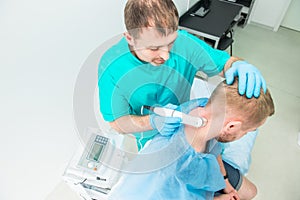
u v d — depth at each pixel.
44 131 0.96
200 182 0.60
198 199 0.61
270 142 1.67
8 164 0.90
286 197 1.43
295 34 2.62
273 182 1.48
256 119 0.53
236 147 1.10
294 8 2.52
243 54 2.34
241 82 0.56
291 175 1.51
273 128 1.75
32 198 1.19
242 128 0.54
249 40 2.51
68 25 0.80
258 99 0.53
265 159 1.58
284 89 2.03
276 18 2.56
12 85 0.73
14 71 0.71
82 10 0.82
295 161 1.58
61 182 1.34
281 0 2.41
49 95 0.88
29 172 1.04
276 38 2.55
